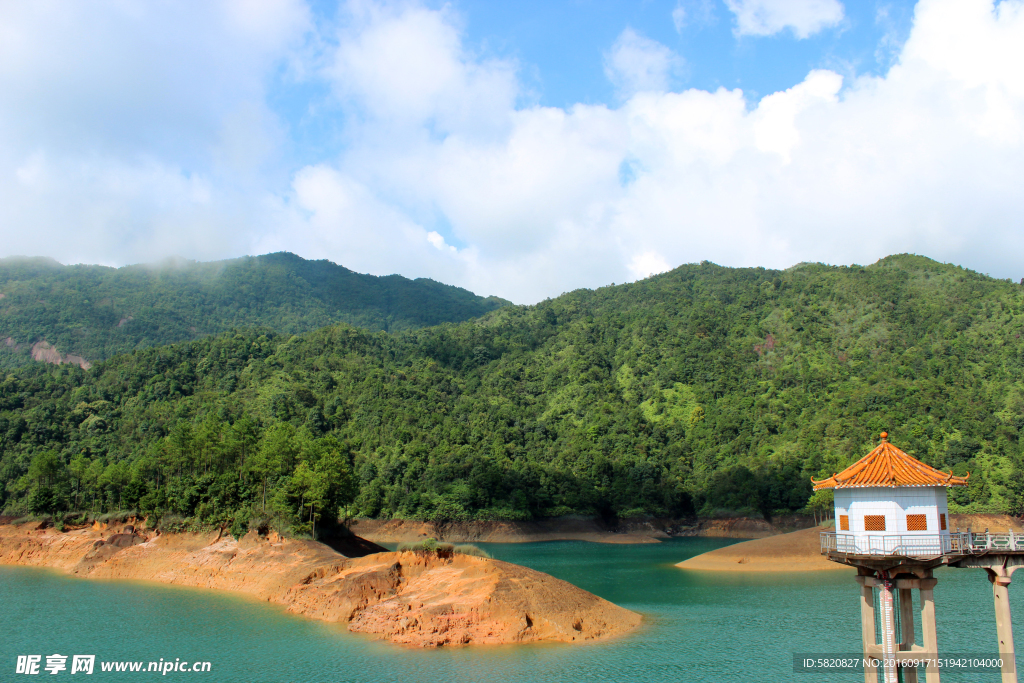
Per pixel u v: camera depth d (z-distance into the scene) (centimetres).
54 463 14125
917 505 3800
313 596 7644
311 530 10244
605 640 6200
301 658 5669
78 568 11056
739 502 18538
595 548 15775
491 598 6469
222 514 10850
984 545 3900
